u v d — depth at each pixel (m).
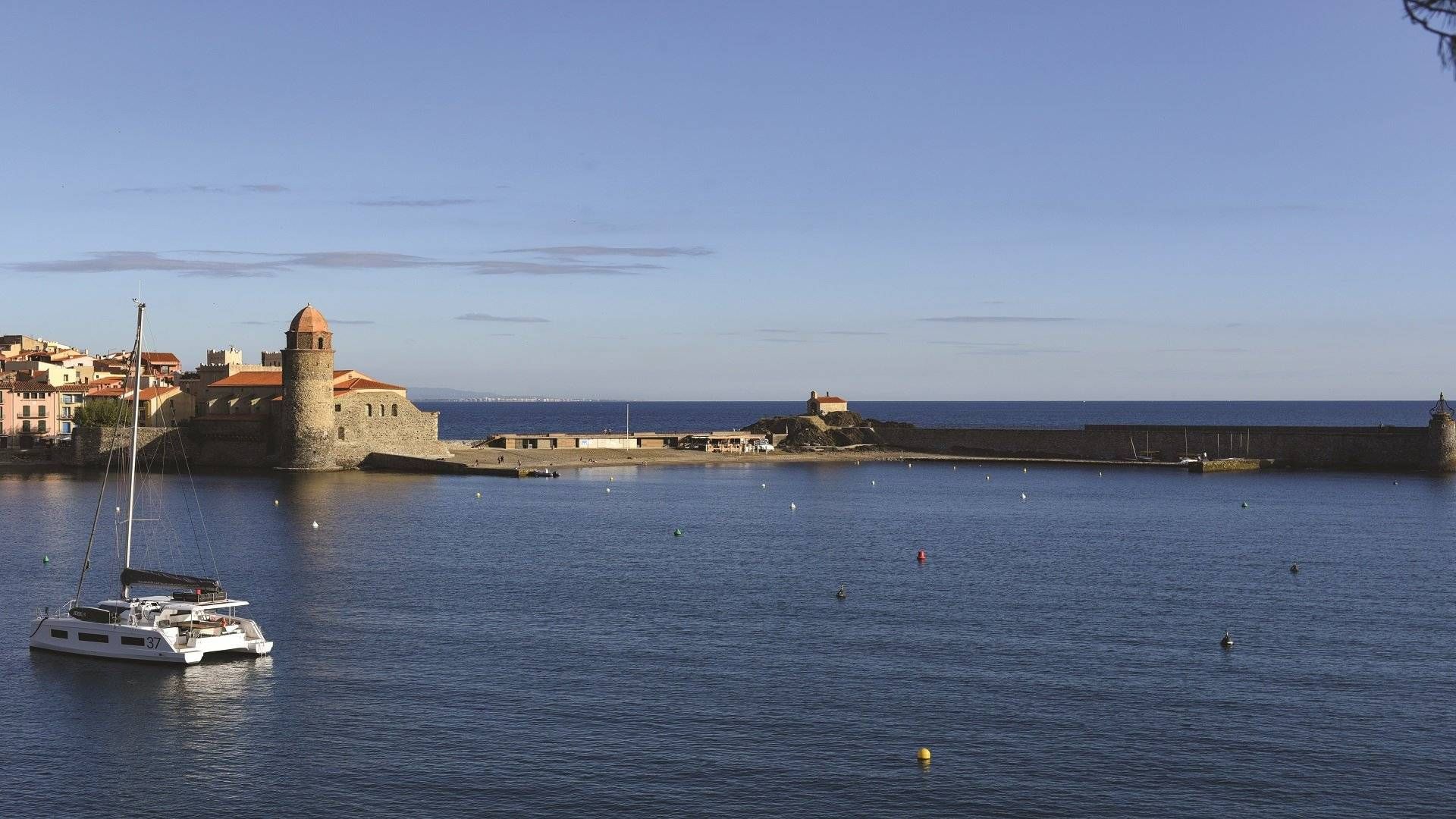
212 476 195.38
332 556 110.75
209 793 52.66
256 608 86.69
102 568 103.69
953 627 81.88
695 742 58.34
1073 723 61.19
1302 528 140.00
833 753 56.94
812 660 72.88
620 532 131.38
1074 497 179.88
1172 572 105.69
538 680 68.19
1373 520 148.38
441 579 99.06
